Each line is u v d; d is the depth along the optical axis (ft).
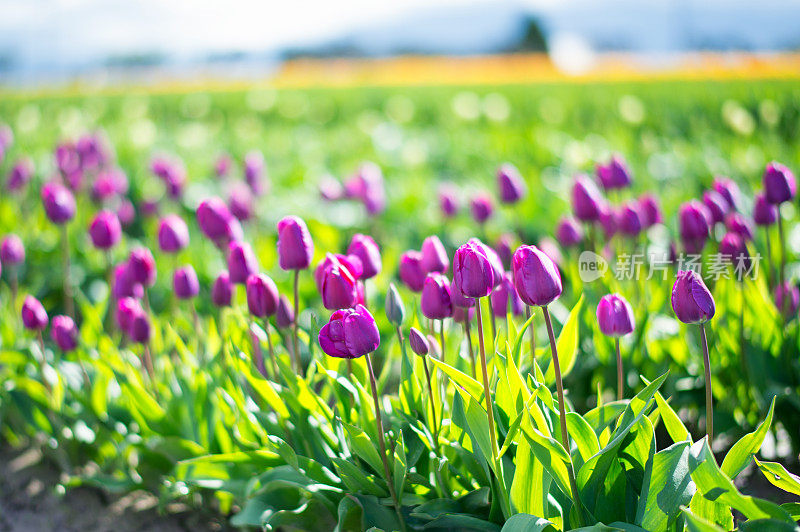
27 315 7.14
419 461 6.22
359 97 32.65
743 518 6.67
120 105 33.88
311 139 20.25
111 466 7.28
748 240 7.07
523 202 12.10
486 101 24.53
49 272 10.43
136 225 13.80
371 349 5.75
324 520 6.30
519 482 5.75
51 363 7.59
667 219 10.39
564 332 6.34
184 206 13.60
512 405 5.91
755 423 7.08
